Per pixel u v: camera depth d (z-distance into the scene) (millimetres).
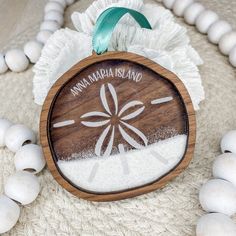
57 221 182
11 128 210
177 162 184
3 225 169
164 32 220
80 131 182
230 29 272
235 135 193
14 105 251
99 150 183
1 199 177
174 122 182
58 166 182
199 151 208
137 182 184
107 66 177
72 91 177
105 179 183
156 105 181
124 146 184
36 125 234
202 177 194
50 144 180
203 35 292
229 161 179
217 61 269
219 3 325
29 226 180
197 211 179
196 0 330
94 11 229
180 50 224
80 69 175
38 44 275
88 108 180
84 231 176
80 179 182
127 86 180
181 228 173
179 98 180
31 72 277
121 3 223
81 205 188
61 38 238
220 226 155
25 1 396
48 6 323
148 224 177
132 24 225
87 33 224
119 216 181
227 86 248
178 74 219
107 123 182
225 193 166
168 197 187
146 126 183
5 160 214
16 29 358
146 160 184
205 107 235
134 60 176
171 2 308
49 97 176
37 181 187
